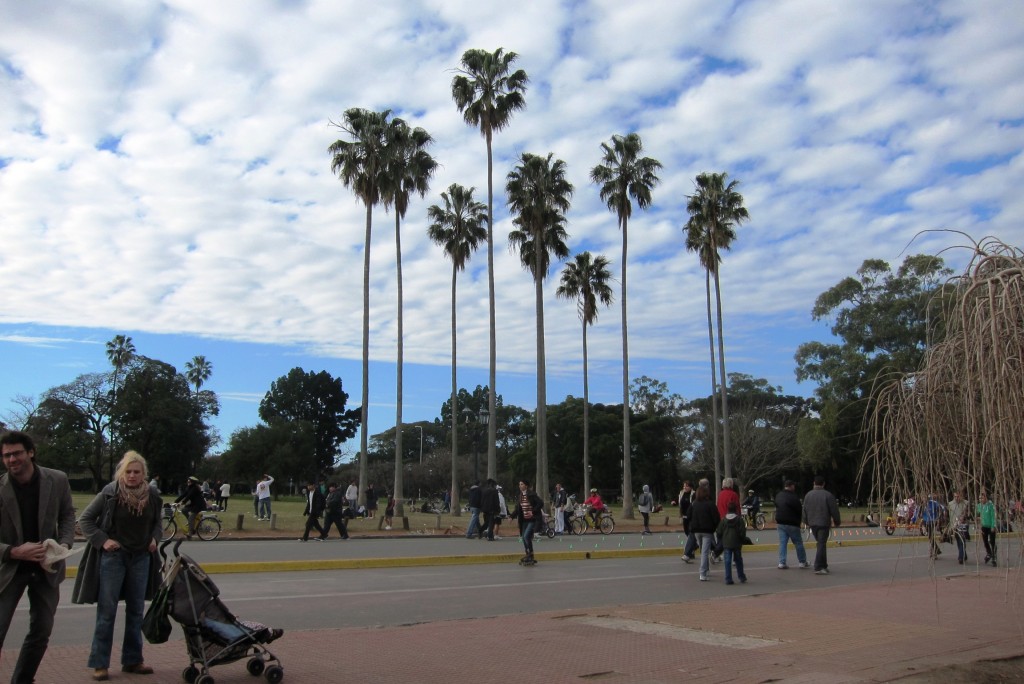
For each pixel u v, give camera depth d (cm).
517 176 4669
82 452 7412
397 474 4272
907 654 866
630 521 4353
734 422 7388
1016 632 1004
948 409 660
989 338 605
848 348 5472
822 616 1123
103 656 691
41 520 628
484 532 3061
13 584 612
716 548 1825
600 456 7956
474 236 5325
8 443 614
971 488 650
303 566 1758
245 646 693
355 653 843
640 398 9562
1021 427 571
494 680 740
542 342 4531
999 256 618
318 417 11000
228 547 2247
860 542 2875
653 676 763
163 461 7950
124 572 705
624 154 4719
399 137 4209
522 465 8338
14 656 791
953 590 1429
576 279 6009
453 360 5059
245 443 9544
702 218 5247
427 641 919
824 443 5600
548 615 1122
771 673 776
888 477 706
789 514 1827
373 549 2278
